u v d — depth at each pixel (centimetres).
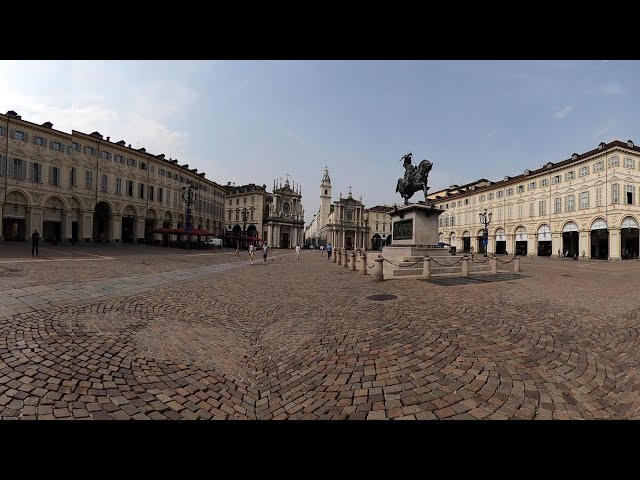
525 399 335
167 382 371
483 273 1544
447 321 627
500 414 307
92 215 4159
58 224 3884
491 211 5550
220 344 520
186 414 309
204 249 4394
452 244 6594
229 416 311
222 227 7388
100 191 4247
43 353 418
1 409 293
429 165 1745
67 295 774
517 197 5034
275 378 404
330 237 8900
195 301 831
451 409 315
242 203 8375
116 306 698
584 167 4022
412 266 1458
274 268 1969
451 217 6631
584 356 458
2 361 388
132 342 486
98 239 4219
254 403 342
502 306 772
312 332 581
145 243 4772
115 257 2048
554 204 4416
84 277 1071
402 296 902
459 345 490
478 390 353
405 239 1783
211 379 390
